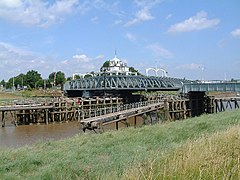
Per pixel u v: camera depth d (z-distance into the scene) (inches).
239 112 1640.0
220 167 303.9
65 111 2501.2
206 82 2824.8
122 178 307.6
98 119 1624.0
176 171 299.7
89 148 789.2
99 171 450.0
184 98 2802.7
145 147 712.4
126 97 3472.0
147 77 3663.9
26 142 1520.7
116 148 753.6
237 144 397.4
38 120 2375.7
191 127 1079.0
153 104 2282.2
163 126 1267.2
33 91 5433.1
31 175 522.9
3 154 745.0
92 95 4143.7
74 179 439.5
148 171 300.2
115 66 4881.9
